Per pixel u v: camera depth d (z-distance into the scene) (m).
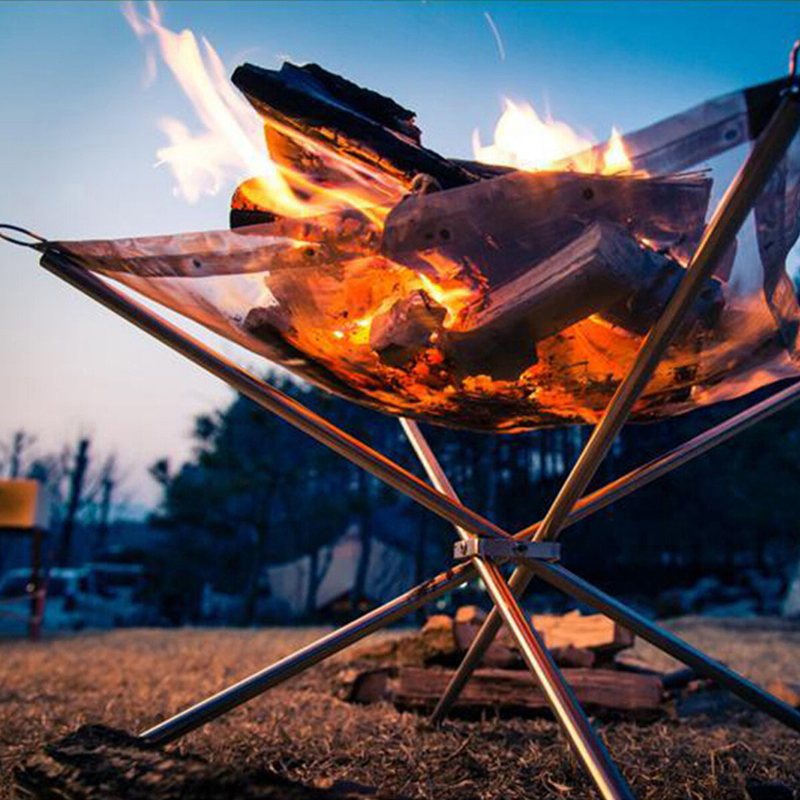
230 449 19.09
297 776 2.18
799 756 2.49
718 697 3.65
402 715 3.02
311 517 20.33
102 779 1.37
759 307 1.67
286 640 7.61
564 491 1.86
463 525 1.91
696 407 1.93
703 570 20.75
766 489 16.39
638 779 2.14
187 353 1.72
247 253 1.57
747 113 1.34
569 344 1.67
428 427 14.43
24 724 3.04
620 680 3.12
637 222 1.53
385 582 21.23
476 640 2.45
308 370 1.79
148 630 10.84
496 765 2.24
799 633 8.62
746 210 1.37
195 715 1.79
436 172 1.79
